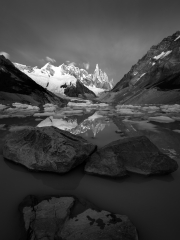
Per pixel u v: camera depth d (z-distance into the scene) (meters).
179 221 1.67
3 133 5.85
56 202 1.88
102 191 2.25
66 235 1.38
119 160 2.83
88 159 3.03
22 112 15.57
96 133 5.87
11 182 2.49
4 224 1.61
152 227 1.59
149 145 3.10
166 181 2.51
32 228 1.48
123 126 7.35
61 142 3.12
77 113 14.74
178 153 3.70
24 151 3.15
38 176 2.69
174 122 8.45
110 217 1.62
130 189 2.30
